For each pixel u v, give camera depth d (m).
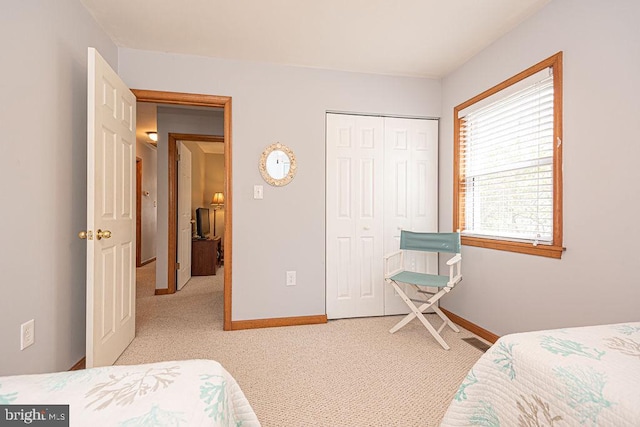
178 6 2.14
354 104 3.12
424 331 2.83
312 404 1.74
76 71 2.02
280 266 2.95
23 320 1.53
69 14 1.94
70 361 1.96
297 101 2.99
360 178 3.18
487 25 2.36
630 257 1.64
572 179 1.94
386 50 2.72
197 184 6.76
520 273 2.31
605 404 0.83
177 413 0.73
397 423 1.59
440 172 3.32
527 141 2.30
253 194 2.90
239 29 2.41
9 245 1.44
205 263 5.32
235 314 2.86
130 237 2.52
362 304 3.20
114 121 2.17
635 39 1.62
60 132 1.85
